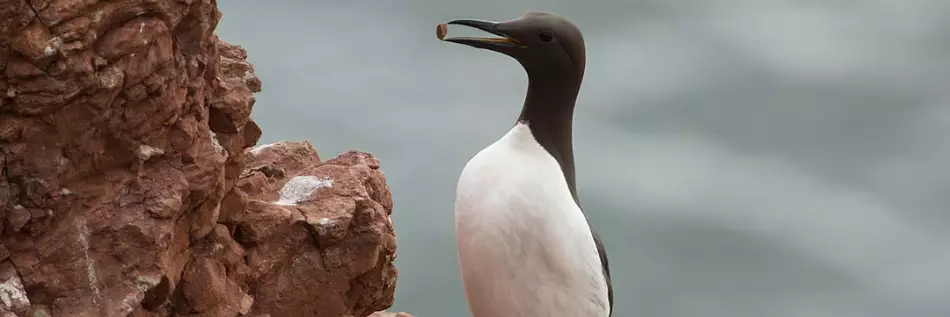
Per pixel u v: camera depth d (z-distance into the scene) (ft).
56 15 19.65
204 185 22.33
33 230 20.72
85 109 20.54
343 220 25.20
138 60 20.70
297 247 25.20
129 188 21.45
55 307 20.72
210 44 23.04
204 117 22.98
